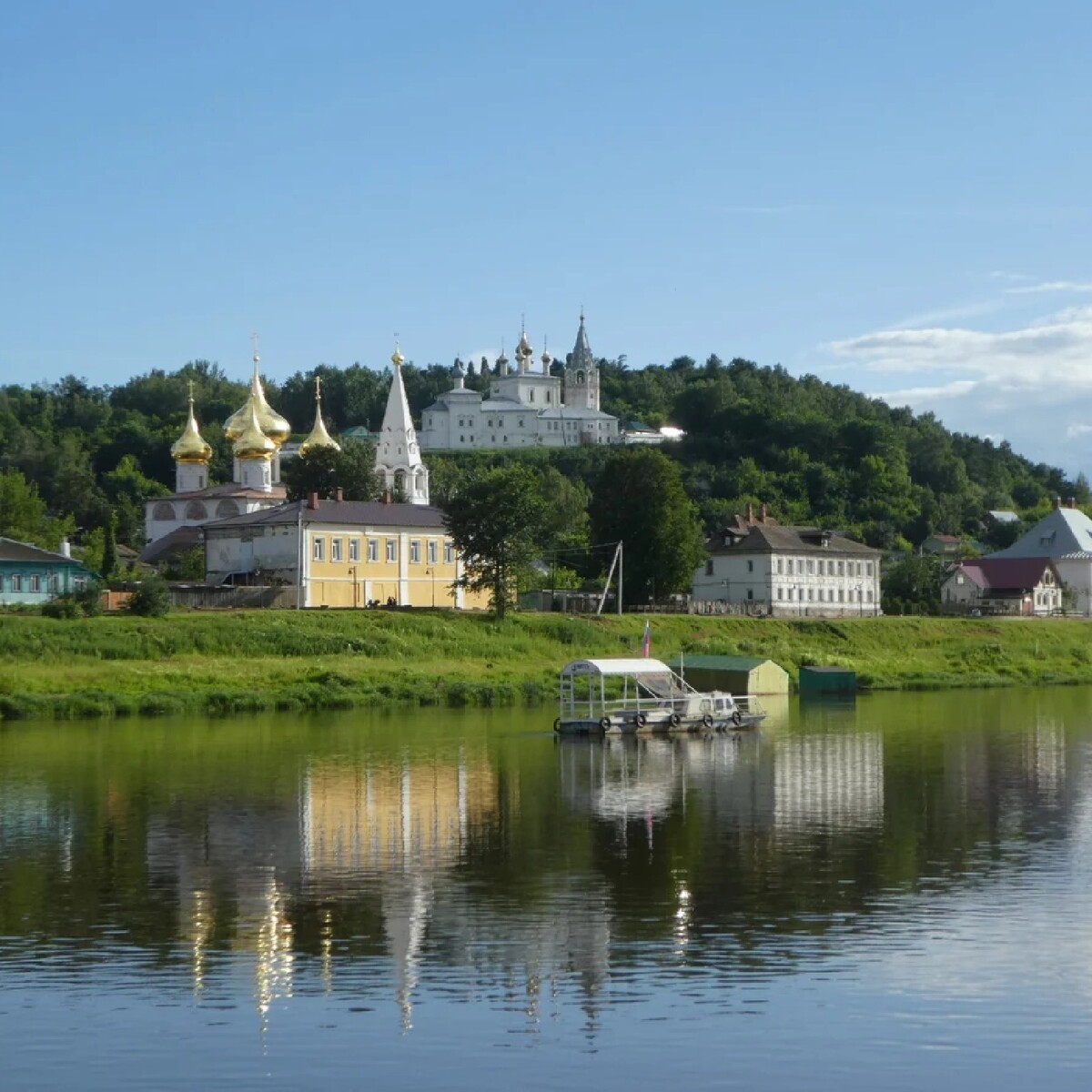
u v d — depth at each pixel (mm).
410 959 49219
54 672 125875
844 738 108062
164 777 86000
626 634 162750
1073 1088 38875
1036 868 61562
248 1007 44688
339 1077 39750
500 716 120938
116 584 163625
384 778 86438
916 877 59906
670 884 58938
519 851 65438
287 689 128750
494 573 159500
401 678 135500
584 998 45281
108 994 45969
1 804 77125
